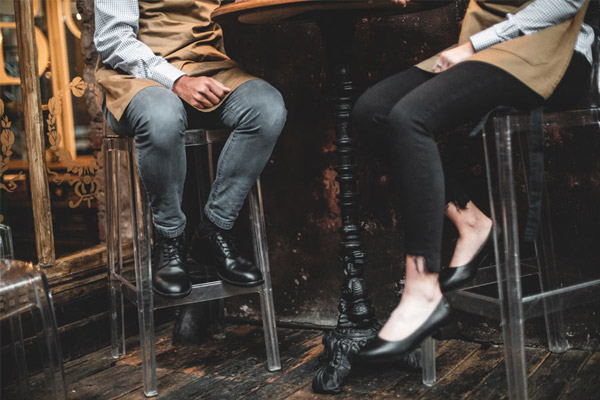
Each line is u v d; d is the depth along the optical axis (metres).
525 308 1.70
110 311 2.44
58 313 2.44
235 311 2.82
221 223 2.10
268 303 2.21
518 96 1.61
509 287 1.67
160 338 2.65
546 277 2.20
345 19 2.02
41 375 2.29
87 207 2.62
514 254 1.66
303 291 2.67
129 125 2.00
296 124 2.59
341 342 2.08
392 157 1.62
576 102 1.79
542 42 1.63
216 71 2.11
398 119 1.60
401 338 1.63
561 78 1.66
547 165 2.22
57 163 2.49
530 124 1.62
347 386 2.05
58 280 2.44
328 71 2.09
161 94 1.96
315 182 2.59
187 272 2.10
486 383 2.01
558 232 2.23
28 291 1.70
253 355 2.39
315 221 2.60
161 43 2.11
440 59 1.73
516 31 1.66
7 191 2.38
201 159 2.58
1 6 2.36
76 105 2.56
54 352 1.72
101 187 2.67
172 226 2.06
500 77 1.59
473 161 2.30
